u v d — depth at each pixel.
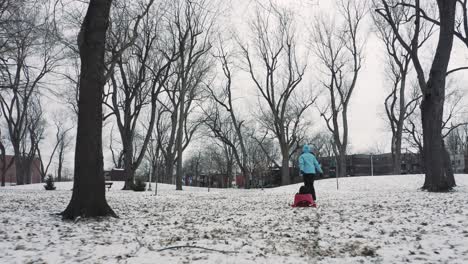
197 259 5.39
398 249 5.88
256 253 5.77
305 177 13.30
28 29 16.25
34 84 22.36
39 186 38.59
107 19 9.86
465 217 8.30
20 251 5.94
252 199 16.39
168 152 46.94
